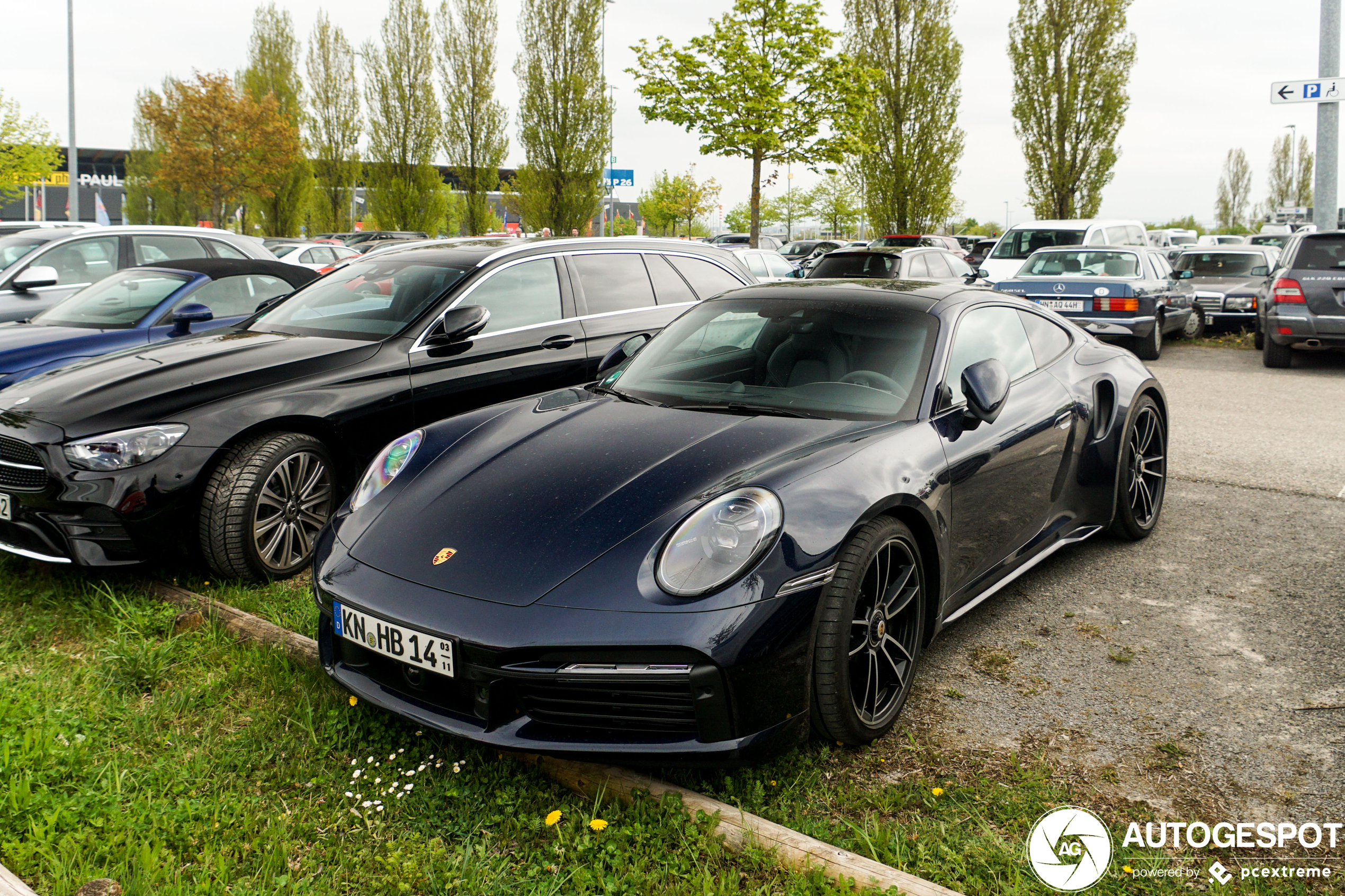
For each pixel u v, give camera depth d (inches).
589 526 96.9
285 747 103.3
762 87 648.4
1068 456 146.3
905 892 77.7
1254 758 100.5
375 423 166.2
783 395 123.3
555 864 84.3
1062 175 1170.0
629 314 210.5
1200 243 1380.4
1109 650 127.6
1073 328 169.8
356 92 1669.5
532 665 88.4
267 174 1380.4
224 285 242.4
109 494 139.3
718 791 95.0
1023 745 104.1
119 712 110.7
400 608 94.7
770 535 92.4
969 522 119.6
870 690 103.3
